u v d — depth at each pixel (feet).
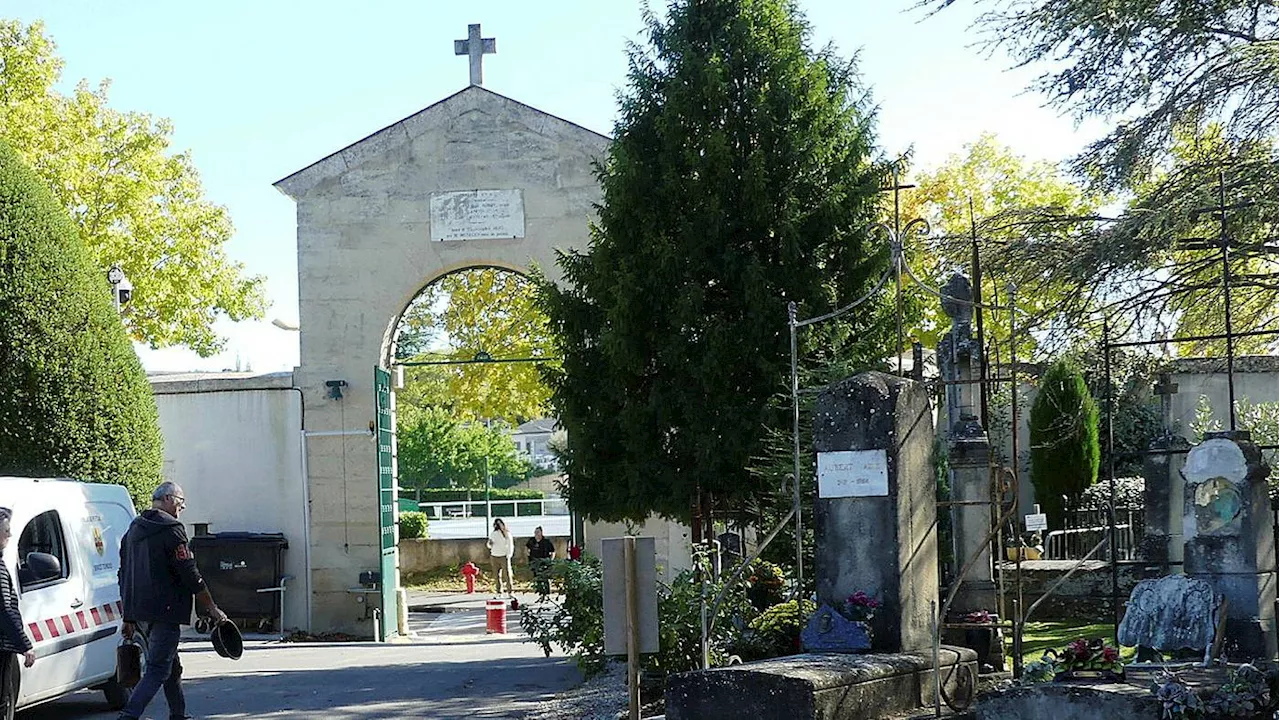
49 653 40.57
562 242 77.05
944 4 51.44
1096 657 29.71
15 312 58.49
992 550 43.80
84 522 44.37
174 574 37.09
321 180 78.23
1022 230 54.60
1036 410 77.66
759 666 31.09
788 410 50.29
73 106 107.14
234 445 78.69
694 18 55.21
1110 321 52.08
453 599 111.86
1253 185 45.88
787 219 52.34
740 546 52.49
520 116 77.46
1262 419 58.54
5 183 58.95
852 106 55.42
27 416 58.75
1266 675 28.43
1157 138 48.91
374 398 77.66
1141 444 79.82
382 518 77.61
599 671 44.91
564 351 56.75
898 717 31.48
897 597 33.91
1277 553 34.91
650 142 55.21
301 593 77.61
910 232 54.95
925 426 35.60
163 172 112.68
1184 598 32.65
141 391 63.21
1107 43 49.44
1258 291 53.16
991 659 40.70
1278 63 42.65
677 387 53.01
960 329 46.39
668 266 52.54
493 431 248.32
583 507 56.03
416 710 43.78
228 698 47.70
